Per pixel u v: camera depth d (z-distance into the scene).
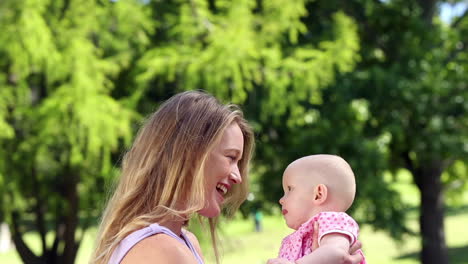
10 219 11.66
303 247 2.18
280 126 12.17
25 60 9.77
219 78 9.88
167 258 1.75
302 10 10.92
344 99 12.24
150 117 2.00
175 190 1.85
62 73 9.86
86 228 12.82
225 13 10.82
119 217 1.90
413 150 13.62
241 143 1.94
